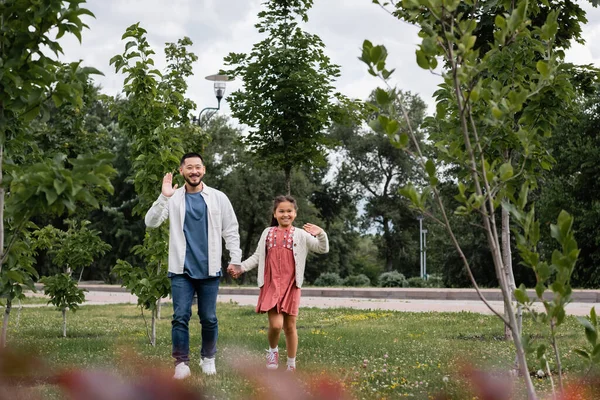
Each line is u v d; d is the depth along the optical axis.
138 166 8.02
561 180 29.91
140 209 7.93
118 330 10.85
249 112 13.45
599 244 28.11
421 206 2.80
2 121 3.54
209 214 5.90
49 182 3.03
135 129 8.09
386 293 23.06
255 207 43.09
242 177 43.72
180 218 5.86
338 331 10.49
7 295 7.24
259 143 13.95
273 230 6.32
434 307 17.67
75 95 3.58
